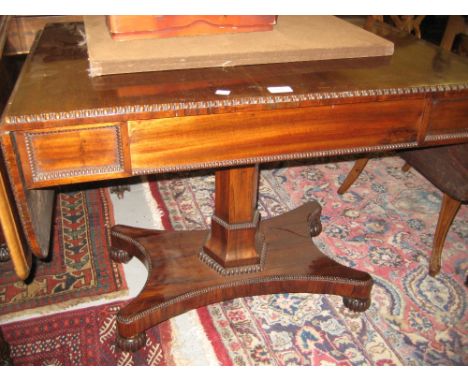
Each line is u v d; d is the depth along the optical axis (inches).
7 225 36.3
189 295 54.1
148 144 36.4
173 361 51.3
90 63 39.2
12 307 57.8
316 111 38.9
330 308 58.8
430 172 60.4
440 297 60.9
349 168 93.1
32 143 33.8
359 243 70.9
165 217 75.8
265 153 39.6
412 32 72.0
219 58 41.3
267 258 59.4
